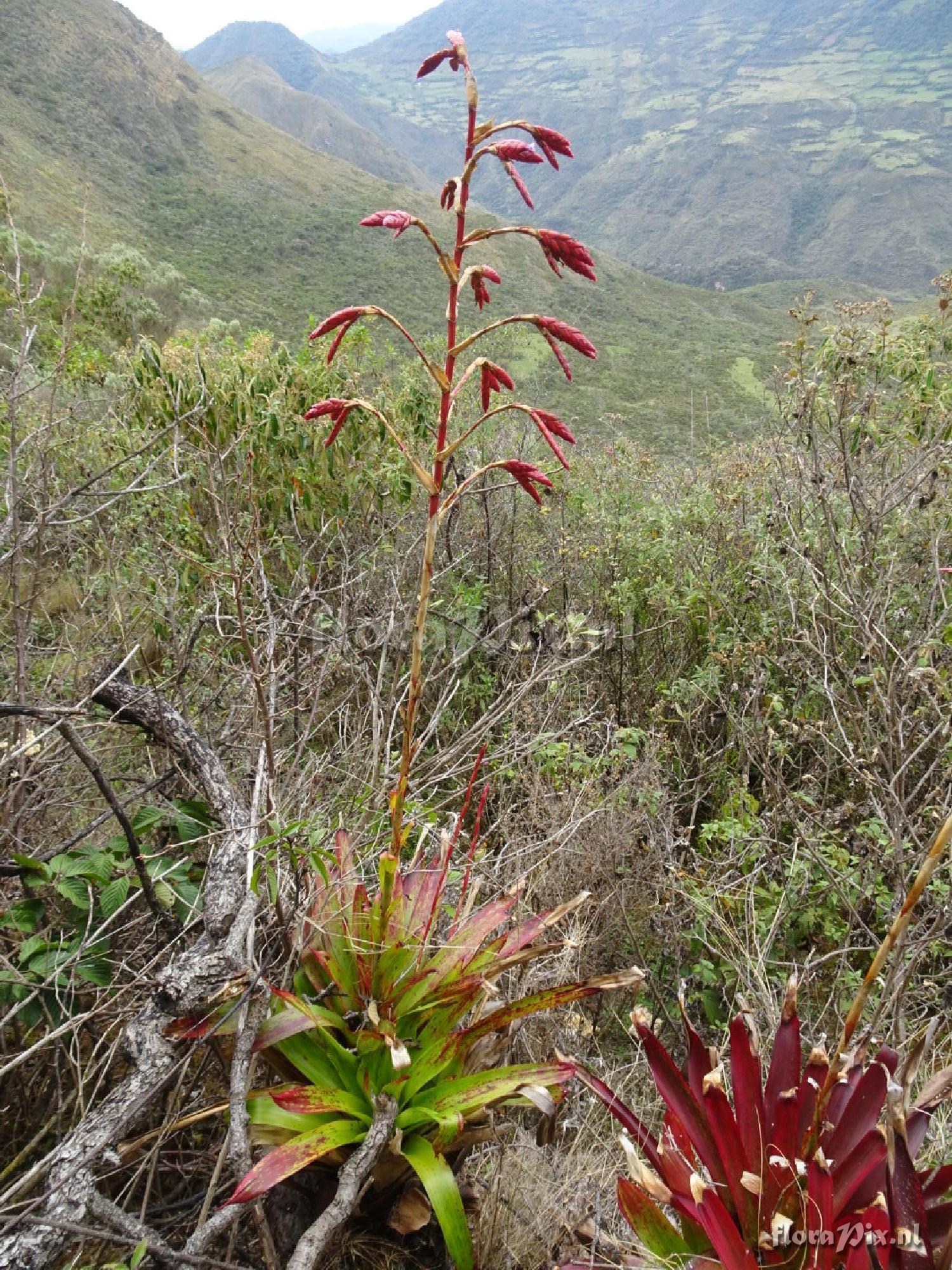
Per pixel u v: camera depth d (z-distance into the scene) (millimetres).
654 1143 2221
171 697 4035
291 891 2850
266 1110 2359
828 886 3803
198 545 5188
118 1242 1896
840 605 4555
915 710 4160
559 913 2641
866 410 5020
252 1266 2328
